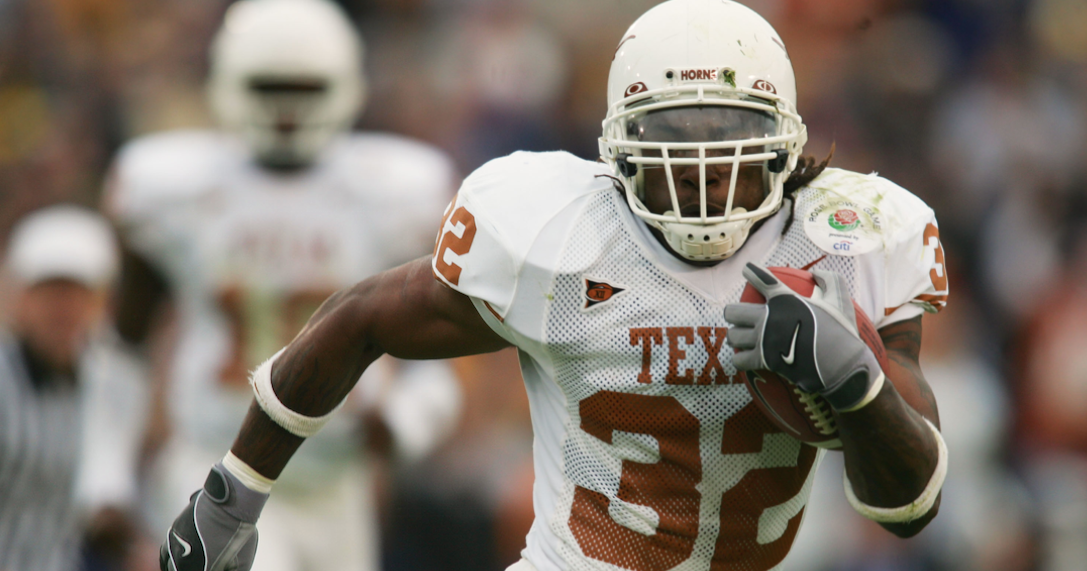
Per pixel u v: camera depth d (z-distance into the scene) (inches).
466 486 764.0
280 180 659.4
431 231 676.1
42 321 646.5
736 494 337.7
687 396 328.8
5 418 639.8
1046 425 898.7
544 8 1272.1
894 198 341.7
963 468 805.9
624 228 333.4
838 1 1283.2
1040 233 1074.7
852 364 292.2
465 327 346.0
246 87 651.5
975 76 1234.6
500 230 334.3
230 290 647.8
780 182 330.0
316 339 355.9
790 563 741.3
